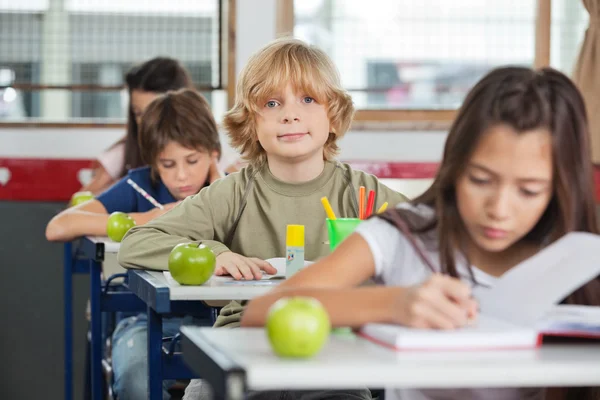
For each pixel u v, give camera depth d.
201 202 2.23
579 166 1.27
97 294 2.92
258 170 2.26
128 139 4.06
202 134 3.18
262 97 2.20
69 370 3.74
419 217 1.39
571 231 1.28
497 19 4.68
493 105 1.23
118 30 4.59
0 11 4.52
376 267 1.35
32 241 4.42
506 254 1.36
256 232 2.21
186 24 4.59
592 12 4.44
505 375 0.92
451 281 1.11
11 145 4.41
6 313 4.43
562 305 1.30
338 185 2.26
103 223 3.18
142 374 2.68
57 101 4.55
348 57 4.62
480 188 1.25
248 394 1.73
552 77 1.27
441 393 1.36
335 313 1.13
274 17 4.54
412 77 4.65
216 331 1.15
